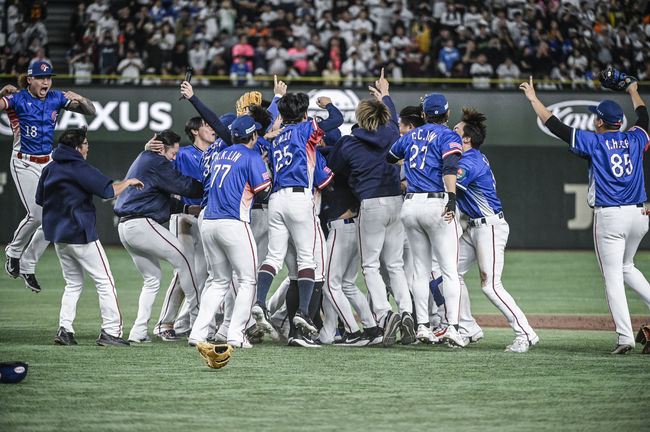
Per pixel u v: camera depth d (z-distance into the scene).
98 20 48.88
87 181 16.73
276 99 19.84
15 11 48.72
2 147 46.41
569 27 49.44
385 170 17.98
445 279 17.39
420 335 17.47
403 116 18.91
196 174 19.61
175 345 17.86
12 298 27.98
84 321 22.53
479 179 17.53
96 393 12.82
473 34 49.00
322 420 11.26
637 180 17.38
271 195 17.62
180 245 18.56
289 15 49.72
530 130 47.94
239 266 16.97
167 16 48.97
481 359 16.31
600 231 17.44
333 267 18.28
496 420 11.34
